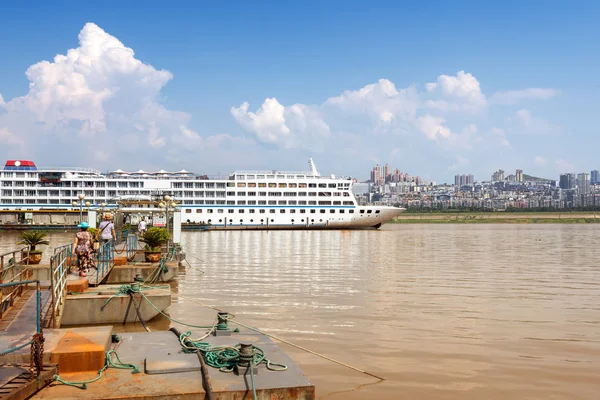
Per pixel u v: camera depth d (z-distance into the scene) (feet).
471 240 284.61
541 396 39.55
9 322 41.39
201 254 180.86
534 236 339.36
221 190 403.34
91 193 396.16
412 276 115.34
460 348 52.70
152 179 399.85
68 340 33.60
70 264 76.38
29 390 27.58
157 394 28.07
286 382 30.01
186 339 37.60
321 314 69.77
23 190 394.11
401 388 40.93
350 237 311.68
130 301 58.95
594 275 118.52
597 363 47.88
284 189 407.85
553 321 66.23
